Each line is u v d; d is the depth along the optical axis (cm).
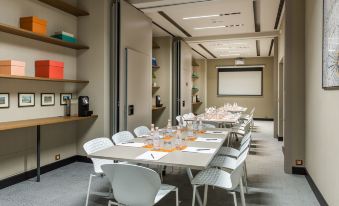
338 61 232
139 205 195
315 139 340
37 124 341
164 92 787
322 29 292
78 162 480
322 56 292
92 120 473
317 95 328
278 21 647
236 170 221
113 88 470
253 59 1316
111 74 475
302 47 417
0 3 341
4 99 347
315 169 338
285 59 424
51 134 433
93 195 327
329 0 259
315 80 339
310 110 373
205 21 641
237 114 726
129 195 196
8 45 350
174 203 305
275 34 752
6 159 356
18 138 373
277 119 775
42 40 398
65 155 462
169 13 580
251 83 1335
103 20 459
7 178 355
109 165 192
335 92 252
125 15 476
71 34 434
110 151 257
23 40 372
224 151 370
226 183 245
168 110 782
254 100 1333
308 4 384
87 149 279
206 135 354
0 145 347
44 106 412
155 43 773
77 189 347
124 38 474
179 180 388
